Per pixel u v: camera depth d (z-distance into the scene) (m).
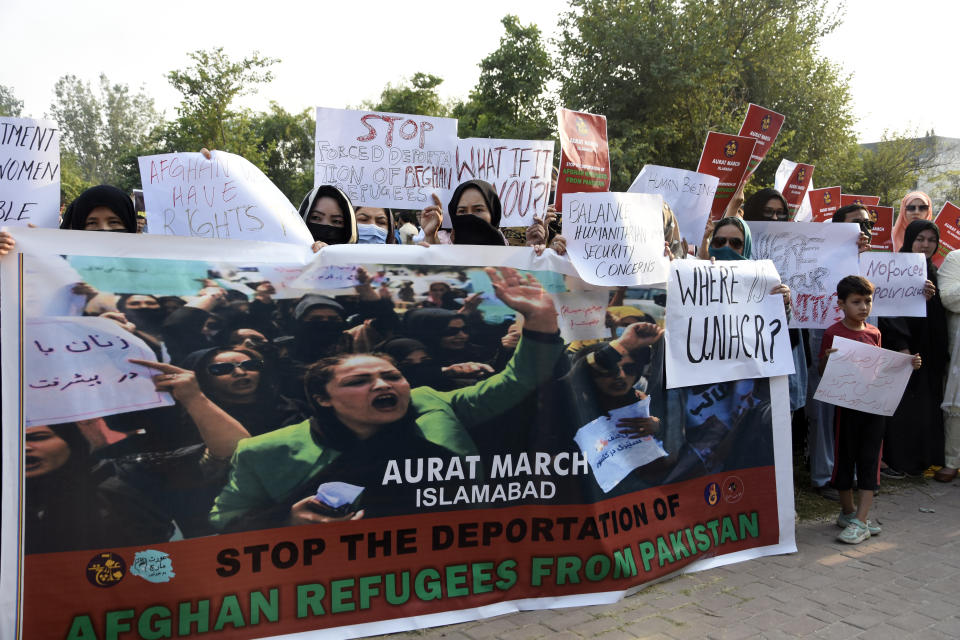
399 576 3.51
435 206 5.17
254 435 3.28
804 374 5.61
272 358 3.32
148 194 3.78
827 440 5.81
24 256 2.97
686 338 4.25
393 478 3.52
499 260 3.72
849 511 5.04
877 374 4.73
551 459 3.80
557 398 3.83
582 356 3.92
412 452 3.54
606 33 23.78
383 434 3.50
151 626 3.08
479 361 3.68
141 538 3.08
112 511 3.04
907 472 6.55
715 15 24.88
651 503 4.10
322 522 3.38
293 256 3.39
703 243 5.23
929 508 5.62
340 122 5.31
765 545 4.53
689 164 23.91
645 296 4.11
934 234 6.66
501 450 3.71
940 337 6.46
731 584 4.08
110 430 3.05
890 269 6.08
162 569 3.10
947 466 6.39
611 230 3.97
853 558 4.53
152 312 3.13
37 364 2.97
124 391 3.08
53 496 2.97
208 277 3.22
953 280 6.36
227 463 3.22
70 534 2.99
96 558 3.02
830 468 5.81
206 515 3.18
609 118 24.12
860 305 4.93
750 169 6.22
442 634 3.43
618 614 3.67
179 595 3.12
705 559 4.30
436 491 3.59
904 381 4.73
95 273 3.05
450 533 3.62
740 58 26.08
